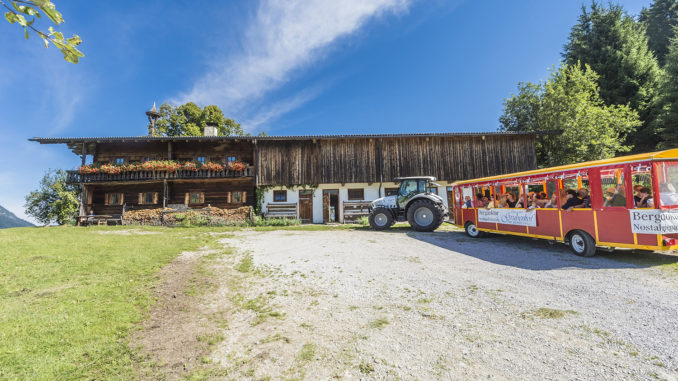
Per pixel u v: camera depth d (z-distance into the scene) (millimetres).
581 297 4328
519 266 6234
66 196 23625
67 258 7273
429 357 2850
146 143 20641
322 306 4375
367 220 16203
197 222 16344
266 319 3977
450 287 5012
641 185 6402
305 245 9539
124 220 16656
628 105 20109
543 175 8156
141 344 3287
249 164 20625
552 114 22234
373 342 3201
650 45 26188
